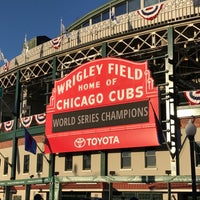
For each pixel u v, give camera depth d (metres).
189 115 28.52
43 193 35.72
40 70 40.19
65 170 34.81
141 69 30.58
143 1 39.22
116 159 31.67
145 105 29.81
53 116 35.34
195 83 36.38
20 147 39.91
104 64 32.69
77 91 34.00
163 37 31.55
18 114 41.41
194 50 34.75
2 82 46.16
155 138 28.86
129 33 33.12
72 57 37.72
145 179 27.20
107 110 31.83
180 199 28.27
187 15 30.72
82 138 32.91
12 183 36.47
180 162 28.31
